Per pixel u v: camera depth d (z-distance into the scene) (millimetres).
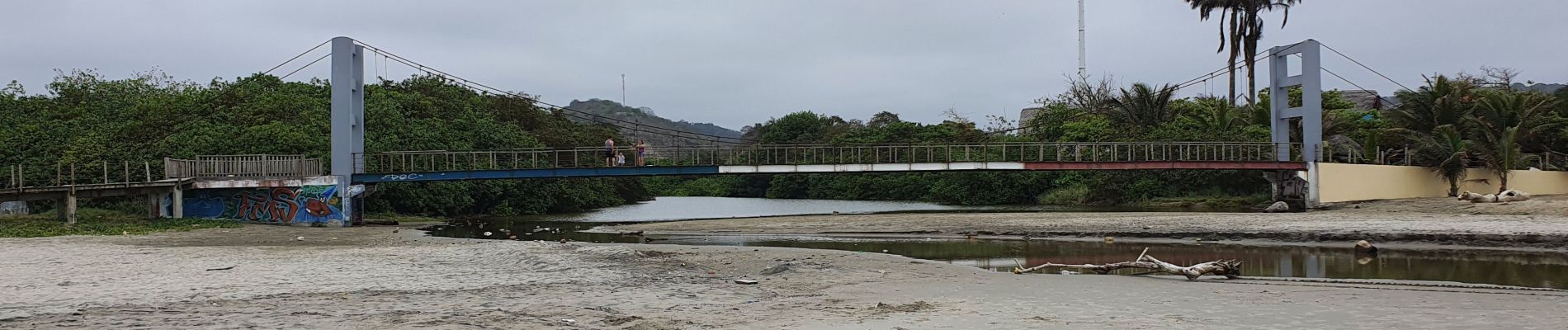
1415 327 10984
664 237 33719
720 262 21297
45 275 16234
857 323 11164
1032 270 20547
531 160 55719
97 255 20703
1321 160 45594
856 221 38500
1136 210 49719
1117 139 60000
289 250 23391
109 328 9703
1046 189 66812
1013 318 11672
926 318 11570
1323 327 10969
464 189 50438
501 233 35531
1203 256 25016
